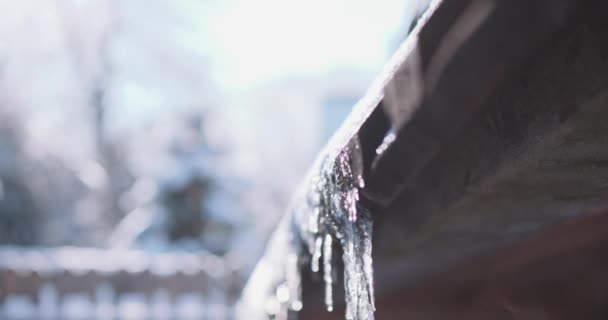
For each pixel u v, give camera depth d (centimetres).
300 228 156
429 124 81
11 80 2216
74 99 2252
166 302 795
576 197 104
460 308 191
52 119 2283
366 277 114
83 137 2303
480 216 117
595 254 150
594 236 148
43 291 757
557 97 67
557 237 149
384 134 91
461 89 72
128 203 2222
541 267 156
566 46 63
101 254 827
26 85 2231
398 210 129
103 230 2277
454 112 76
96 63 2223
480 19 64
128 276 786
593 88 62
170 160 1252
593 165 84
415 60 78
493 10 62
